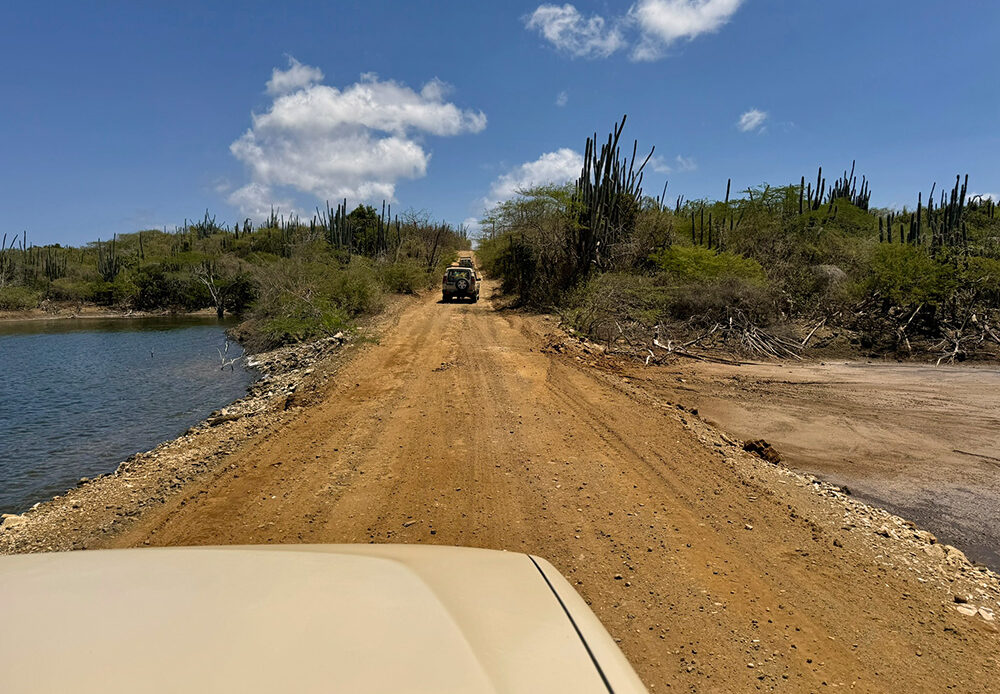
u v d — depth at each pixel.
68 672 1.07
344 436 7.27
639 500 5.27
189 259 42.59
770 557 4.33
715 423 8.81
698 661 3.11
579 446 6.76
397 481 5.73
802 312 18.14
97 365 17.39
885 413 9.56
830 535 4.76
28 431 10.02
